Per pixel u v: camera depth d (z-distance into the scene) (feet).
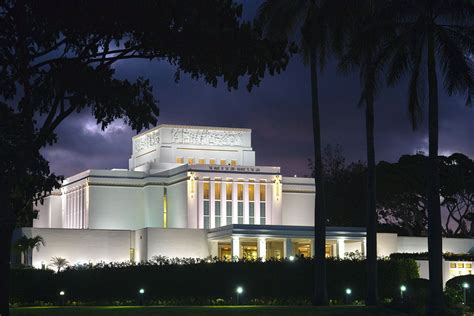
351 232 302.66
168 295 216.54
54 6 116.88
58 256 297.94
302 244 313.12
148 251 296.10
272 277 212.02
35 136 126.72
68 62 123.54
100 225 346.95
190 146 365.20
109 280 225.76
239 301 207.21
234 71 126.11
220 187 335.06
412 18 152.25
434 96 151.84
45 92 123.34
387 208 385.29
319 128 184.65
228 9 125.70
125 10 117.50
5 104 120.88
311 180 355.77
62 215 380.17
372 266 176.04
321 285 183.21
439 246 150.10
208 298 212.43
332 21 167.84
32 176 128.26
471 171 369.91
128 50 127.85
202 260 217.15
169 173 349.82
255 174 339.57
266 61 126.31
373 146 176.24
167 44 122.42
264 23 178.09
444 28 151.64
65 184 378.32
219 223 332.39
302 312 149.18
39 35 119.75
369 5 164.25
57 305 220.23
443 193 371.76
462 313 158.71
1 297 126.41
